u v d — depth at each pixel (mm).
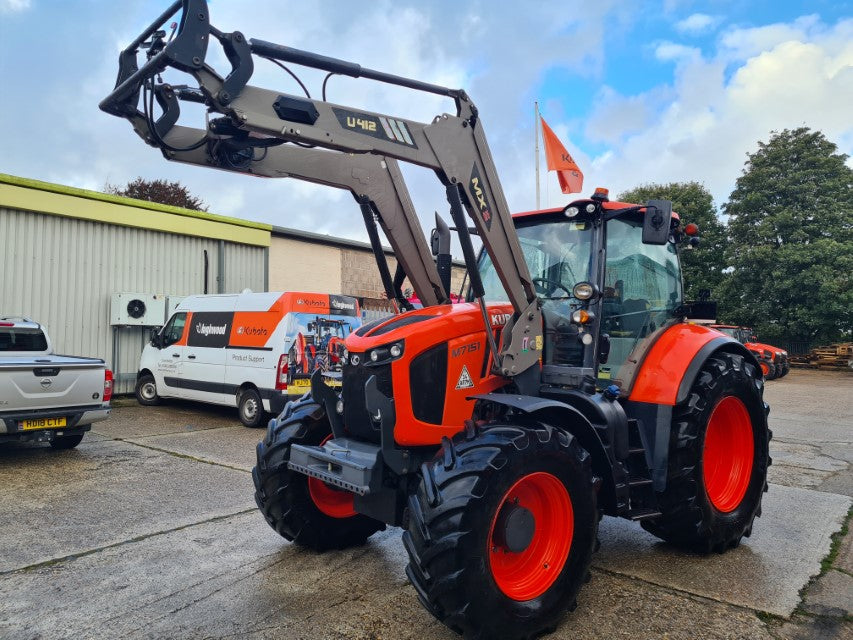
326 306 9250
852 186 25438
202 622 3109
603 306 3992
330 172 3729
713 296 26500
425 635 2977
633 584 3617
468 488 2762
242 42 2785
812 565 3924
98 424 9203
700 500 3877
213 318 9812
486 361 3596
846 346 22547
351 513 4148
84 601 3350
